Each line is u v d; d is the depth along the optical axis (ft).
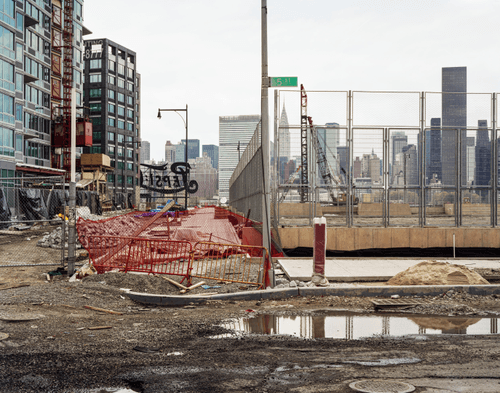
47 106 207.21
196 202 351.87
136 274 35.19
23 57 175.32
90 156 232.32
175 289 33.96
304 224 57.98
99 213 181.57
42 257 54.39
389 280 34.76
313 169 58.18
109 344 18.88
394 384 13.93
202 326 22.30
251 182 76.33
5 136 146.41
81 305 27.27
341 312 25.64
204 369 15.62
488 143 59.72
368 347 18.49
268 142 35.45
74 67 236.84
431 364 16.08
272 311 25.88
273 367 15.85
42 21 199.31
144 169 376.48
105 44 341.00
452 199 59.11
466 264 46.19
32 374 15.06
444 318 24.12
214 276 38.37
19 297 28.19
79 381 14.43
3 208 96.53
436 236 56.85
